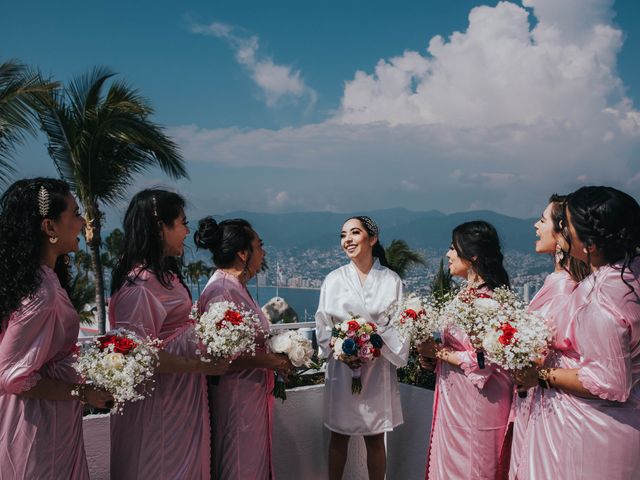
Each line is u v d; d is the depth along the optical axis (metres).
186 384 2.55
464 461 2.90
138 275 2.42
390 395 3.43
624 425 1.94
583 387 1.95
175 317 2.54
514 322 2.29
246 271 2.97
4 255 1.95
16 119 8.79
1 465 1.97
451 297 2.95
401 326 2.91
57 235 2.06
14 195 2.03
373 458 3.49
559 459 2.05
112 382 1.99
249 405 2.90
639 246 1.95
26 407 2.00
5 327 1.94
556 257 2.64
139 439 2.46
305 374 4.07
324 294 3.50
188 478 2.53
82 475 2.14
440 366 3.06
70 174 10.77
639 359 1.92
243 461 2.86
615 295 1.91
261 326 2.93
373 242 3.54
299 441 3.55
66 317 2.07
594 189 2.04
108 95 10.60
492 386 2.87
